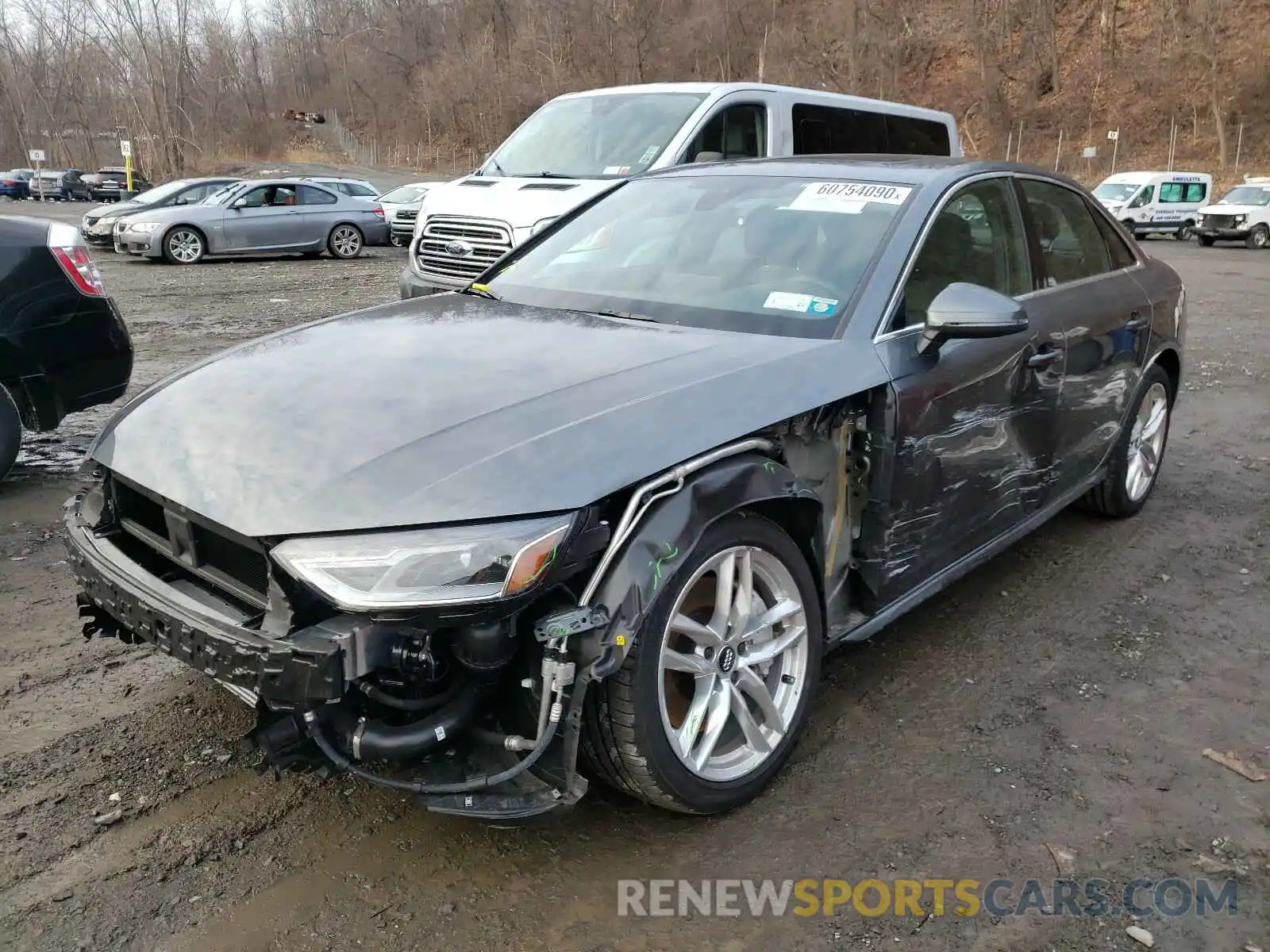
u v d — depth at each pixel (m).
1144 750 3.15
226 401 2.75
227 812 2.76
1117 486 4.94
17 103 69.12
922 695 3.46
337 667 2.15
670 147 7.56
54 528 4.79
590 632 2.32
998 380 3.54
